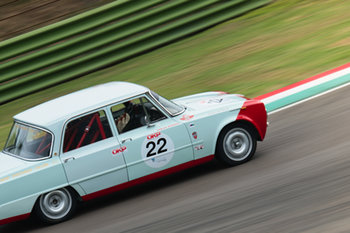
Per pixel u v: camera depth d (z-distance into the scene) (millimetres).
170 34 51000
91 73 48594
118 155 24750
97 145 24656
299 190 21672
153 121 25656
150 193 25828
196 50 48281
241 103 26812
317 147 26344
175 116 26000
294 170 24000
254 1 54781
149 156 25219
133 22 49188
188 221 21141
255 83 38875
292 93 35062
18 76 46000
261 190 22578
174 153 25609
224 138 26344
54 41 46781
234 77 41062
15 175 23547
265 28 49875
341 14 49469
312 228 18391
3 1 58781
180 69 45125
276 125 31547
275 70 40438
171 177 27578
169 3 50344
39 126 24484
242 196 22375
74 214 25344
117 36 48750
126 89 26125
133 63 48719
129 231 21453
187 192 24469
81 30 47562
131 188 27578
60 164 24031
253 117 26781
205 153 26156
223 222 20312
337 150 25203
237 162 26625
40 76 46625
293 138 28656
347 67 36781
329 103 32438
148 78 44469
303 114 31953
